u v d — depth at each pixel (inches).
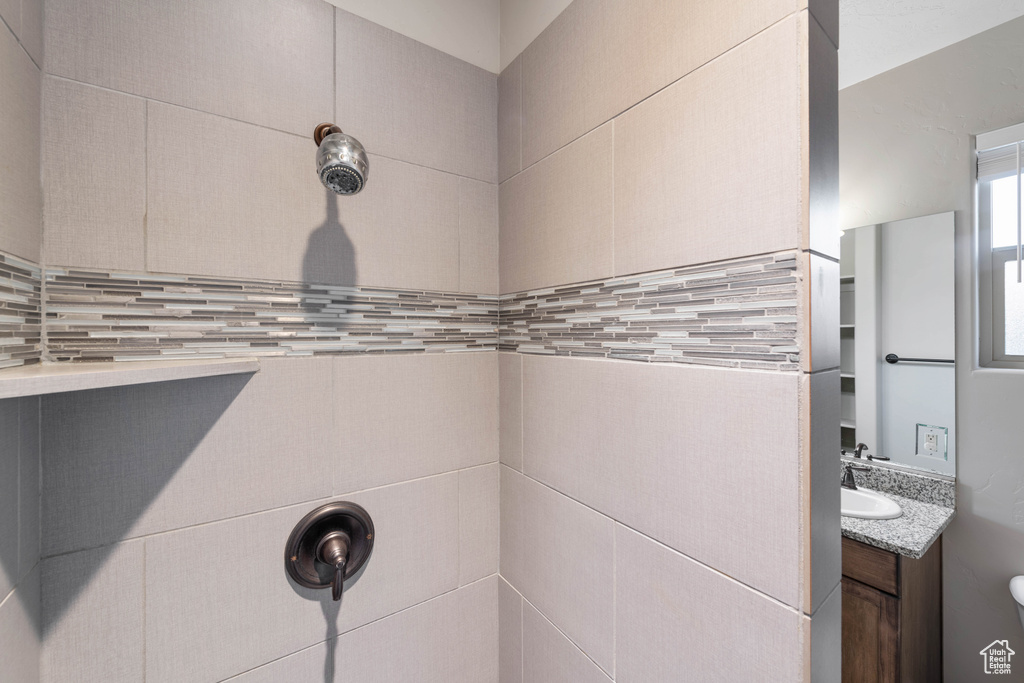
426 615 38.1
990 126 60.3
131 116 26.4
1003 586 58.5
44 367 22.0
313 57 32.4
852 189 73.8
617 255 29.4
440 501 38.6
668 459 26.1
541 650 36.8
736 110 22.2
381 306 35.3
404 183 36.5
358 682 34.8
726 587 23.0
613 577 30.0
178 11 27.8
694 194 24.4
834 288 21.4
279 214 31.1
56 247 24.5
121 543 26.3
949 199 63.9
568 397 33.7
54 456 24.6
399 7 36.5
